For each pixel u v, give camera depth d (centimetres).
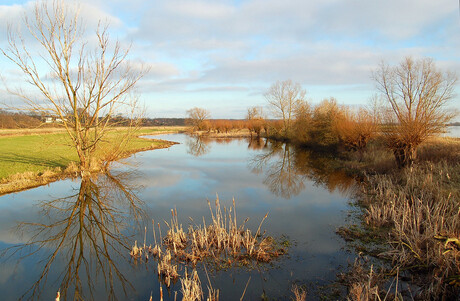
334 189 1401
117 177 1739
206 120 7194
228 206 1133
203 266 668
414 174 1231
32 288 600
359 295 463
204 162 2377
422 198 941
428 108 1366
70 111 1548
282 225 912
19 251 778
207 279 613
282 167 2108
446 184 1045
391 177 1387
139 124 1966
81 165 1611
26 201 1234
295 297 539
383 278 578
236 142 4541
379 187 1255
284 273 628
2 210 1125
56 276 647
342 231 839
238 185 1529
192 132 7069
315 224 916
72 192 1380
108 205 1186
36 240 851
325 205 1127
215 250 743
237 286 583
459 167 1221
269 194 1327
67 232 909
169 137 5650
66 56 1409
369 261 662
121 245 804
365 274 583
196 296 516
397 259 643
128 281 619
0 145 3062
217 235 784
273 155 2845
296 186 1487
